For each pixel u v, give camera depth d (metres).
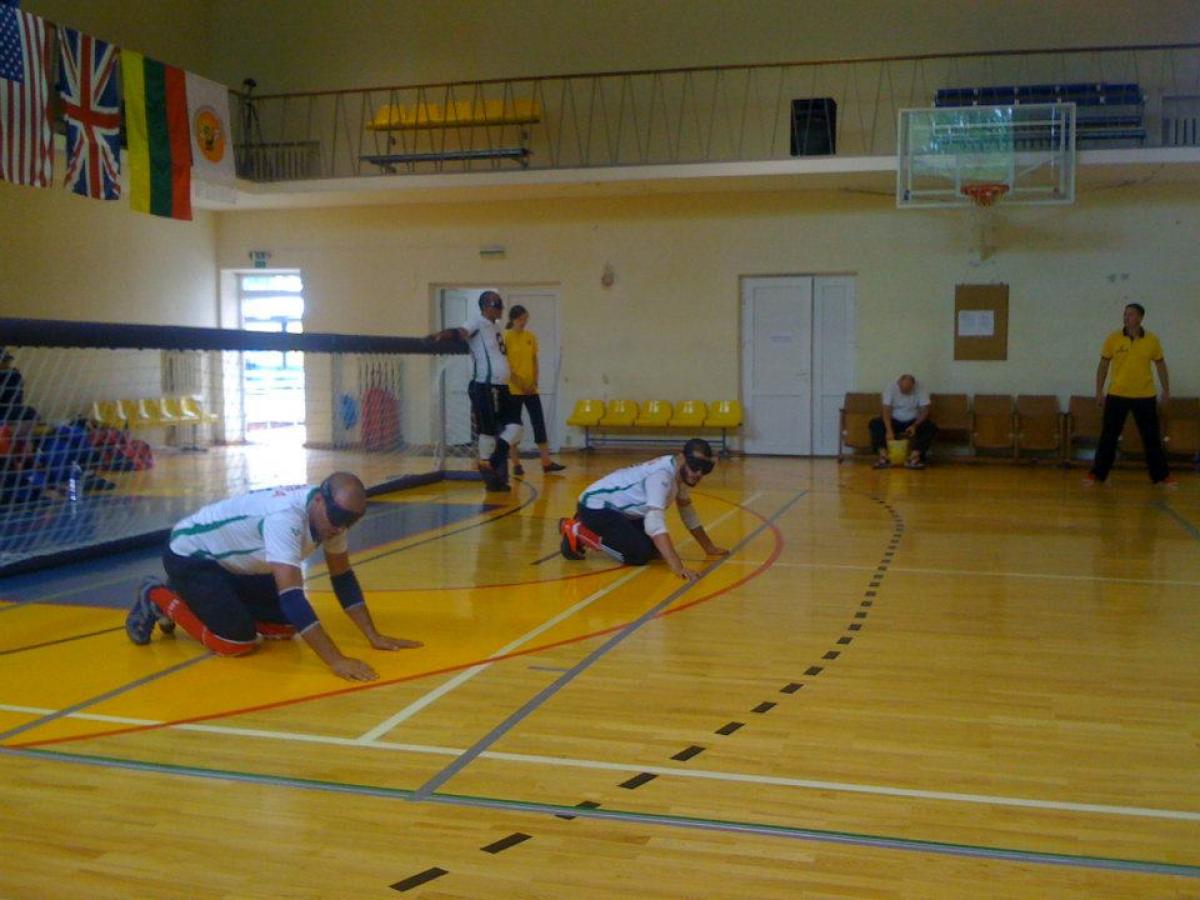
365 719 3.48
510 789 2.91
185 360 13.38
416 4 13.51
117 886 2.39
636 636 4.56
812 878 2.42
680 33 12.78
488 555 6.37
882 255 12.44
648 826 2.68
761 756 3.17
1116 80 11.79
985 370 12.27
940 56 11.54
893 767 3.08
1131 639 4.53
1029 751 3.21
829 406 12.85
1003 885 2.38
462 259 13.56
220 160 10.12
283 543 3.88
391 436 12.52
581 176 11.84
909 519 7.87
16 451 7.97
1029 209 12.04
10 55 7.94
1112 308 11.92
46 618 4.88
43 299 11.54
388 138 13.11
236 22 13.97
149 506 8.21
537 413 10.71
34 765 3.09
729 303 12.87
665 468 5.76
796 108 12.00
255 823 2.71
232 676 3.94
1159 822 2.70
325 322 13.99
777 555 6.43
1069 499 8.97
